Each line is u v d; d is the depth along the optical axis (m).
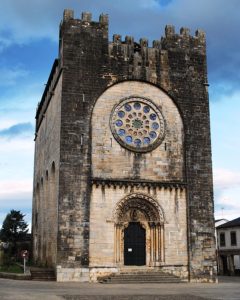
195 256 40.25
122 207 39.69
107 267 37.94
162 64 43.88
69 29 41.62
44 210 48.62
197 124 43.47
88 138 39.88
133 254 39.97
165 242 40.00
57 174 39.97
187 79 44.28
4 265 53.53
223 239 84.88
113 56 42.44
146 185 40.53
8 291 27.62
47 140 49.28
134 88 42.66
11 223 87.62
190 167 42.16
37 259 52.50
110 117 41.19
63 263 36.88
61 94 40.22
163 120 42.69
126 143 41.12
